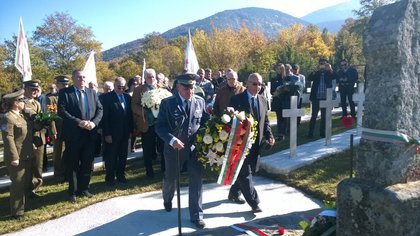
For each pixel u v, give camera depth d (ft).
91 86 31.27
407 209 9.65
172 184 17.89
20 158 18.86
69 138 20.40
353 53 103.76
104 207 19.63
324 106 28.14
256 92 17.84
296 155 26.16
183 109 16.81
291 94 33.24
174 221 17.48
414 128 10.43
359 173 10.89
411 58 10.18
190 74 16.90
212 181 23.57
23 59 28.14
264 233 14.14
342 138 31.19
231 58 143.74
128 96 24.34
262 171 24.88
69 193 20.76
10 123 18.42
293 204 19.19
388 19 10.27
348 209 10.70
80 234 16.66
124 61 215.72
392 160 10.13
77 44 159.43
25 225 17.87
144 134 24.54
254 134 15.80
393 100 10.12
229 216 17.85
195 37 156.04
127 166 28.45
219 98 22.26
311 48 192.44
